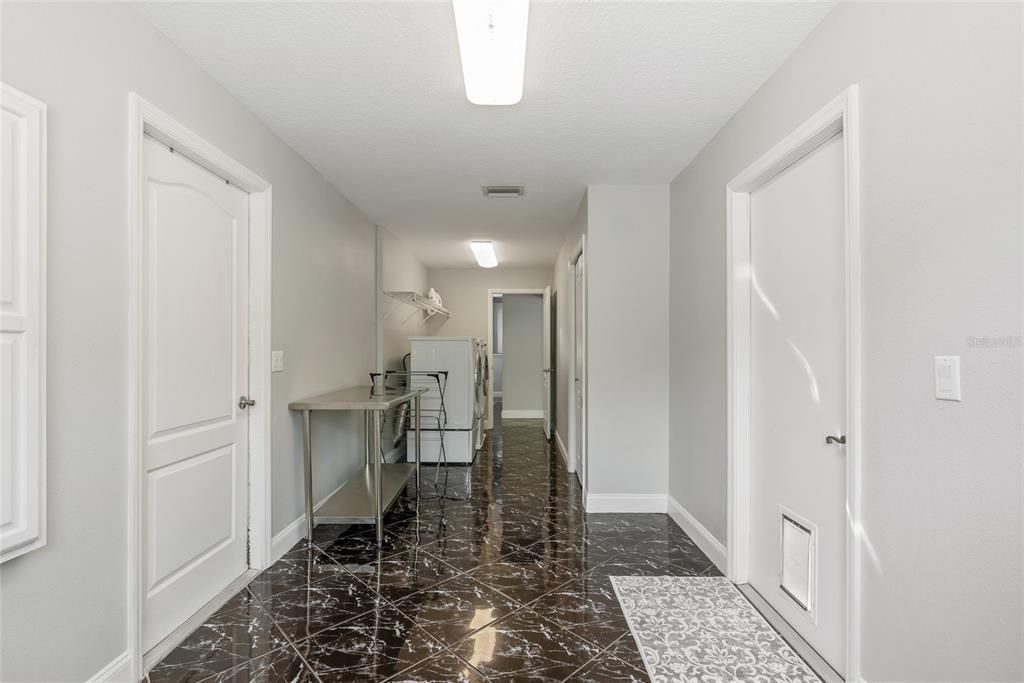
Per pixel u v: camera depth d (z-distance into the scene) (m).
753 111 2.40
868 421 1.60
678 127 2.78
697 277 3.15
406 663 1.90
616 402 3.76
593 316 3.76
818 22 1.86
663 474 3.76
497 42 1.75
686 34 1.94
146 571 1.92
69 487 1.52
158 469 2.00
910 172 1.42
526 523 3.52
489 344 7.74
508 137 2.92
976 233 1.21
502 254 6.61
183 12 1.80
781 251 2.27
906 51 1.43
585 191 3.93
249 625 2.16
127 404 1.74
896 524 1.48
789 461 2.19
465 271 7.78
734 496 2.59
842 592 1.81
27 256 1.34
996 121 1.16
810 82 1.92
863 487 1.62
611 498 3.75
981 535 1.20
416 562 2.84
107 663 1.66
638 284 3.76
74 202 1.53
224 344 2.45
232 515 2.54
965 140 1.24
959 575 1.26
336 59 2.12
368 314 4.81
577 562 2.85
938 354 1.32
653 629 2.14
